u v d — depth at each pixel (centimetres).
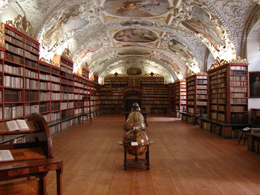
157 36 1548
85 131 1219
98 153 732
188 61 1730
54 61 1216
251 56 1012
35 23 892
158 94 2753
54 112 1192
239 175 518
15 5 762
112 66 2766
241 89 1012
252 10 907
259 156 688
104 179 493
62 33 1149
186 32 1301
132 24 1327
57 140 956
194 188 441
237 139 978
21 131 329
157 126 1453
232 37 1020
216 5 899
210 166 588
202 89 1557
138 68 2811
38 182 310
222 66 1069
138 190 431
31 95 855
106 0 955
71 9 963
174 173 532
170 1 962
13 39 720
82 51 1589
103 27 1341
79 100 1731
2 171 264
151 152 746
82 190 432
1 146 333
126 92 2748
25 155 311
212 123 1168
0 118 638
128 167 576
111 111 2720
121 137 1033
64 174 527
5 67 674
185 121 1744
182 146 838
